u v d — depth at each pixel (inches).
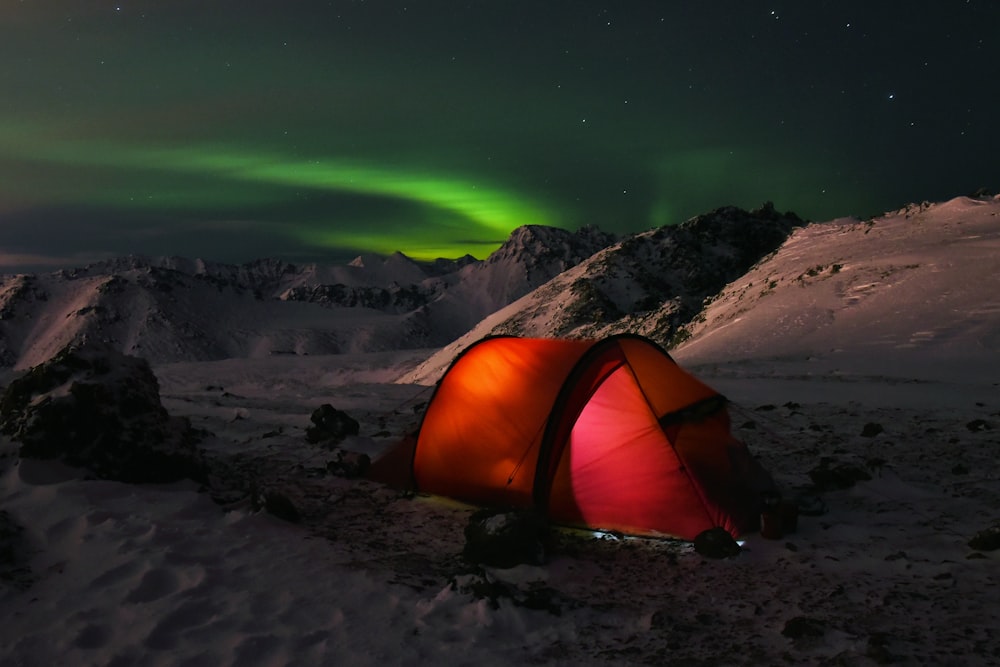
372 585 220.8
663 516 277.6
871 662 169.2
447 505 319.0
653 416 291.4
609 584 231.6
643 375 301.7
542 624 198.5
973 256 1273.4
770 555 248.5
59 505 264.5
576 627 197.2
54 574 216.5
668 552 260.4
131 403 320.2
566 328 2906.0
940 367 837.2
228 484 347.3
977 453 384.2
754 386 759.7
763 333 1238.9
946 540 249.0
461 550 262.7
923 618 192.5
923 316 1083.9
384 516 305.6
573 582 233.5
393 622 194.7
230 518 273.1
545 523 264.2
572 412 303.1
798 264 1676.9
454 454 324.5
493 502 310.5
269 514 287.7
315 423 453.7
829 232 1913.1
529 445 304.3
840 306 1248.2
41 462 292.8
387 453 374.6
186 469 326.0
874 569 230.1
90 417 304.8
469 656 177.5
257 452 420.5
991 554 234.1
